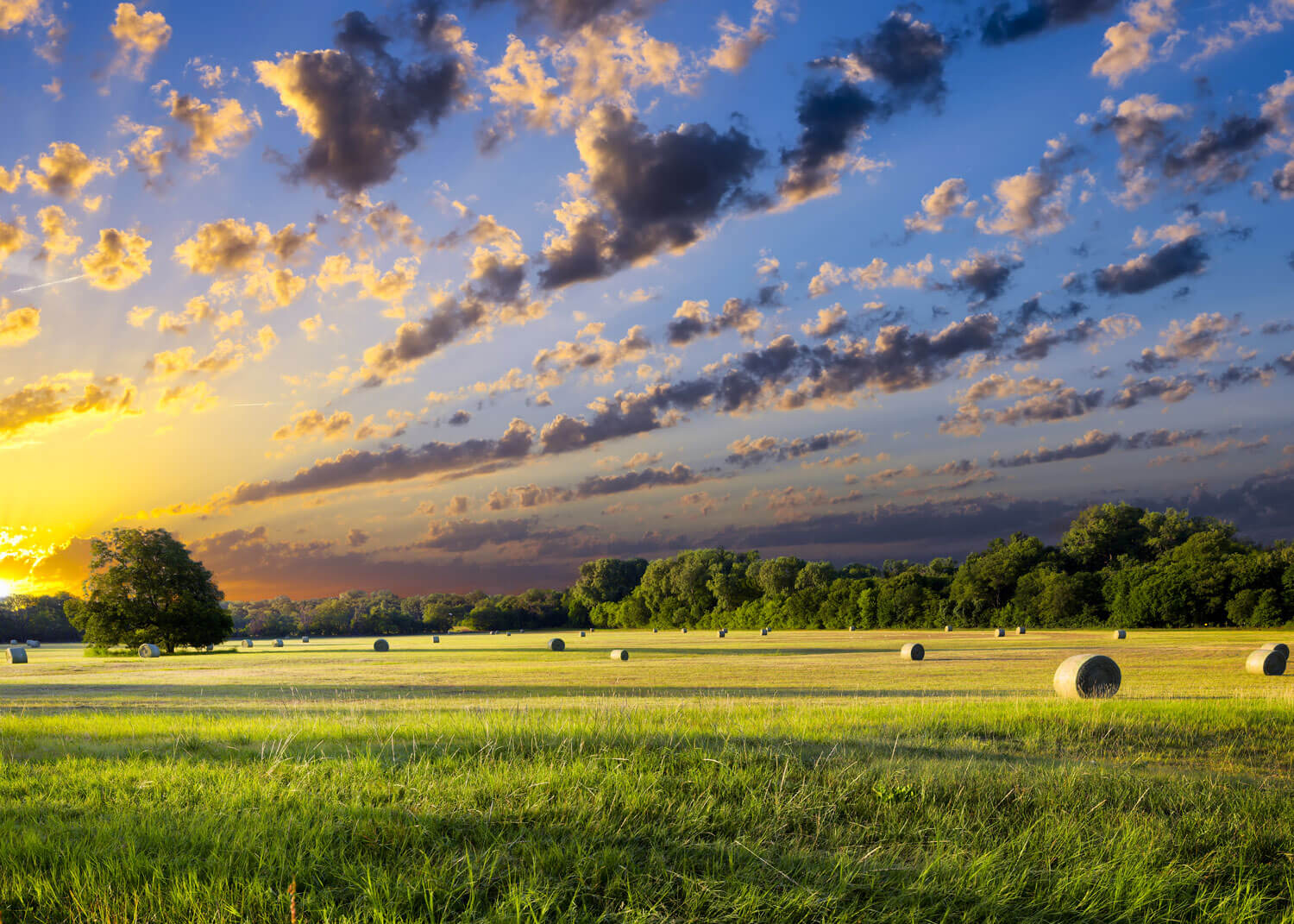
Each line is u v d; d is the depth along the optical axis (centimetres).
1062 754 1112
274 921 471
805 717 1398
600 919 495
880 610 12525
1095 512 12569
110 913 475
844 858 593
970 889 555
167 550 7744
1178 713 1434
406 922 472
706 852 609
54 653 8881
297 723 1297
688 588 16338
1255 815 753
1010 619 11294
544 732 1057
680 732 1080
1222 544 10256
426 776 793
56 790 757
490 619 18900
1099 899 552
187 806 698
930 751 1062
